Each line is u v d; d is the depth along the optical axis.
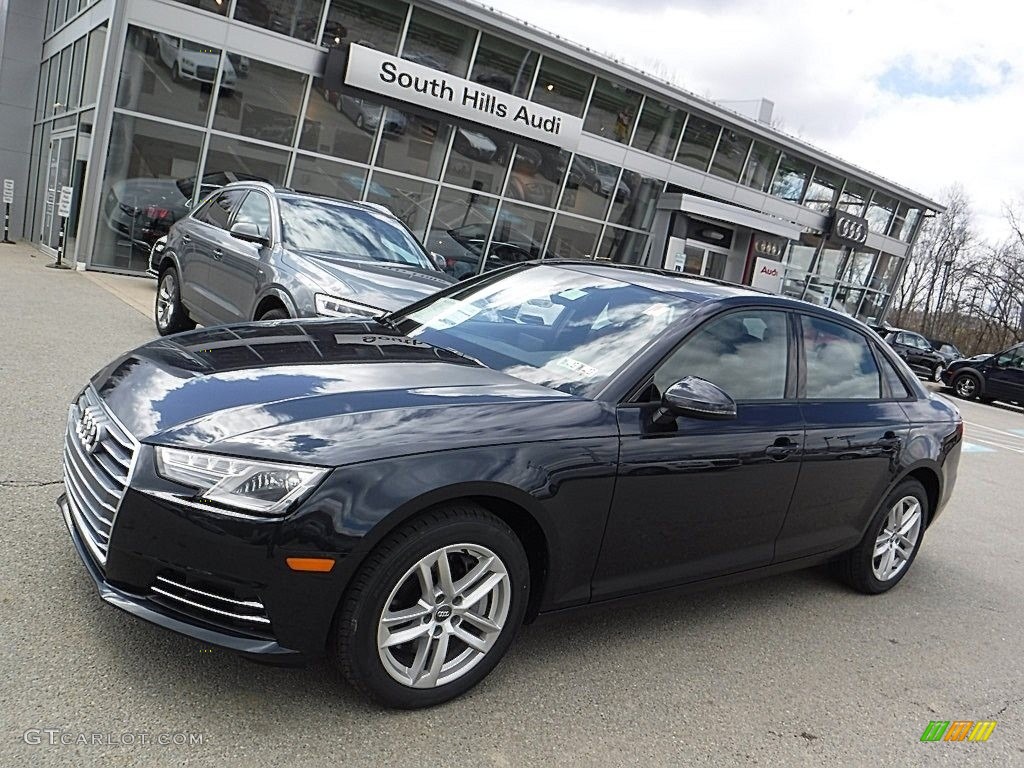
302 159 16.22
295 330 3.68
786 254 28.47
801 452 3.77
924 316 56.25
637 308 3.72
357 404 2.74
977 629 4.50
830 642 3.98
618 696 3.10
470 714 2.80
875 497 4.41
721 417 3.10
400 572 2.55
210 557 2.40
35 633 2.77
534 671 3.18
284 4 15.23
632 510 3.14
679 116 22.66
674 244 23.52
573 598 3.10
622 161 21.73
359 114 16.64
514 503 2.78
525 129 18.92
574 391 3.23
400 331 3.93
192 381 2.87
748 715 3.16
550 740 2.74
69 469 3.01
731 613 4.14
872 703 3.44
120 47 13.73
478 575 2.77
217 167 15.26
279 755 2.40
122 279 13.50
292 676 2.80
